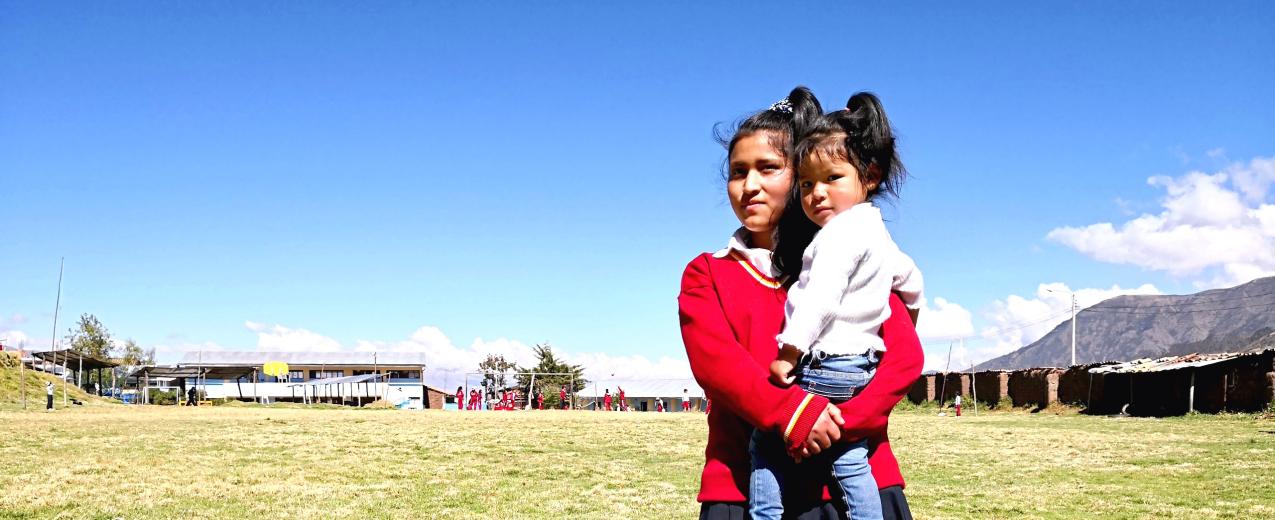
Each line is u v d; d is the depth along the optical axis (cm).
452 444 1524
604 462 1230
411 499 862
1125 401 3328
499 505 827
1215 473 1055
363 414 3222
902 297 259
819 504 245
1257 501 827
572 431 1948
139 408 3881
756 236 267
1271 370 2655
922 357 248
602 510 800
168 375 5922
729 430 255
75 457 1228
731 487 251
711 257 263
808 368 236
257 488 927
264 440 1570
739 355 239
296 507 808
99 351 7344
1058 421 2731
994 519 743
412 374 9156
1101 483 977
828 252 232
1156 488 927
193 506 808
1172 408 3045
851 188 246
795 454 230
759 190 255
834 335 234
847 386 233
